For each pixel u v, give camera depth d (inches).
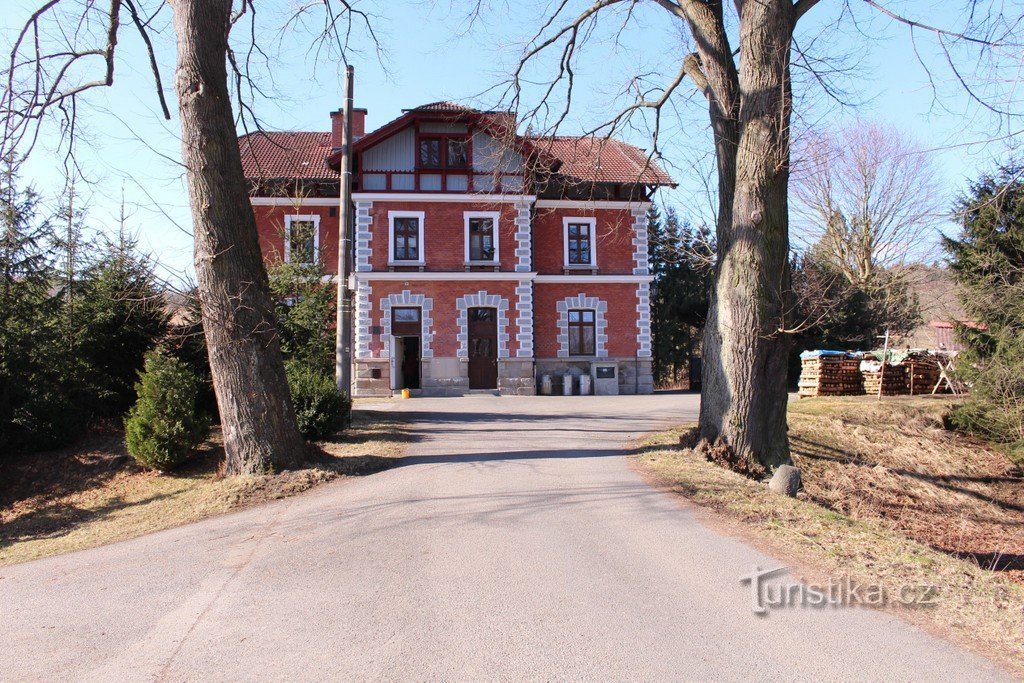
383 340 1095.0
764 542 264.1
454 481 377.4
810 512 312.2
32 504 457.4
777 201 449.4
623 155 1227.2
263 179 681.0
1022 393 619.2
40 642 191.3
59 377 579.5
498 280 1117.7
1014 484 586.9
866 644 175.5
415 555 251.1
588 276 1182.3
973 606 201.9
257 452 415.8
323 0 568.1
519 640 178.9
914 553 253.9
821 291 629.6
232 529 306.8
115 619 206.1
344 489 374.6
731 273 461.4
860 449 606.2
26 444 558.3
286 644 181.3
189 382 514.0
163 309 657.0
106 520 387.9
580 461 437.4
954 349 888.9
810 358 886.4
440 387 1100.5
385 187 1111.0
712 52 487.2
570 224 1194.6
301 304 708.7
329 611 202.5
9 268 563.5
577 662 166.1
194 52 402.6
